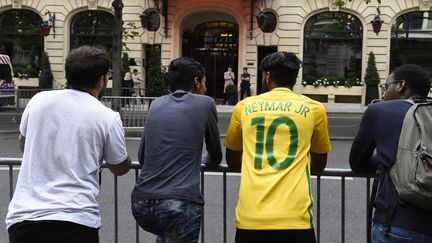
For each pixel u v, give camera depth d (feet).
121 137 10.71
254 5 93.56
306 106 11.05
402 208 10.07
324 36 94.38
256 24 93.86
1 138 52.13
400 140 10.03
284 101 11.09
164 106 12.35
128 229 22.06
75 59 10.61
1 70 75.10
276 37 93.66
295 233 10.16
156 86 74.13
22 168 10.50
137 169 14.40
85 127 10.32
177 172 11.80
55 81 97.14
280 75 11.43
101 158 10.64
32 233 9.93
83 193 10.18
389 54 92.94
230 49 99.40
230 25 99.14
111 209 24.79
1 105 60.23
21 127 10.84
